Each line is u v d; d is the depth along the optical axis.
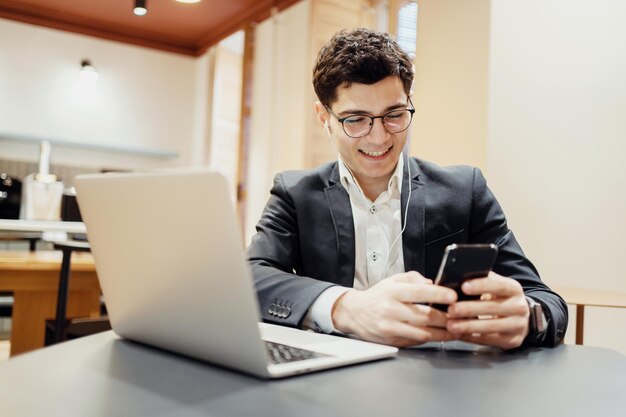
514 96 2.43
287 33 4.38
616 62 2.37
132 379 0.62
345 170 1.30
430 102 2.70
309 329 0.94
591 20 2.40
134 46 5.53
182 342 0.70
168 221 0.64
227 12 4.95
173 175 0.62
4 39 4.94
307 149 4.02
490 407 0.54
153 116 5.63
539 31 2.43
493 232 1.27
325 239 1.27
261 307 0.97
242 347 0.61
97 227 0.78
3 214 4.20
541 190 2.41
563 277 2.40
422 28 2.77
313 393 0.57
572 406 0.55
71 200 2.86
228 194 0.57
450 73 2.61
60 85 5.16
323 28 4.05
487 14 2.45
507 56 2.43
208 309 0.63
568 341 2.33
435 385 0.62
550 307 0.93
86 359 0.71
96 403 0.53
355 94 1.12
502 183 2.40
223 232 0.58
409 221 1.26
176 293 0.67
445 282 0.79
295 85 4.23
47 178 2.73
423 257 1.25
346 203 1.29
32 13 5.02
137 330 0.78
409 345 0.82
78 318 2.49
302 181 1.34
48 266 2.33
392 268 1.27
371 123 1.13
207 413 0.50
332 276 1.25
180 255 0.64
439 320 0.79
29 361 0.70
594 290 2.12
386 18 3.91
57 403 0.53
